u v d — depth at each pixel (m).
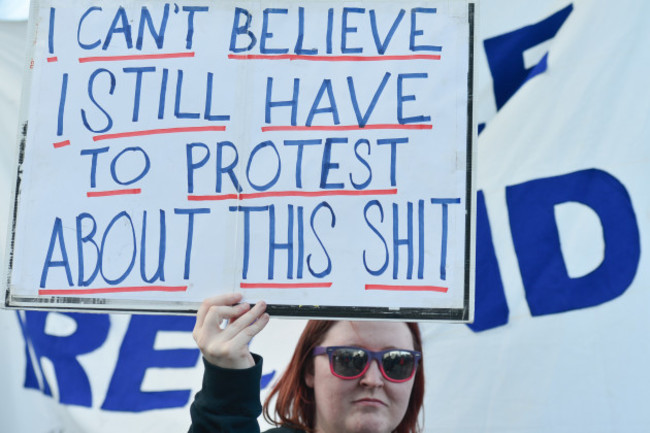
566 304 3.43
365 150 2.43
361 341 2.46
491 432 3.41
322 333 2.53
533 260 3.50
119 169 2.47
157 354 3.89
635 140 3.47
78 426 3.84
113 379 3.87
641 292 3.37
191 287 2.39
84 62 2.54
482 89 3.77
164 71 2.52
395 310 2.35
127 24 2.56
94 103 2.52
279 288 2.38
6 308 2.43
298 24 2.52
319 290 2.37
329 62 2.49
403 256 2.37
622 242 3.41
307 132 2.45
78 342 3.91
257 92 2.49
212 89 2.50
